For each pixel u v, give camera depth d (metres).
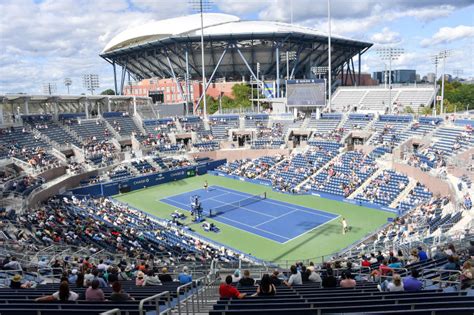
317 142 72.25
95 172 62.59
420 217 38.62
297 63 124.25
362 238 39.53
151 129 83.31
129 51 124.38
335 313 9.34
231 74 133.25
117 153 69.81
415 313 8.66
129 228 39.50
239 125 86.25
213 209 51.59
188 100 113.56
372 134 68.69
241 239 40.94
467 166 45.88
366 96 95.19
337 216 46.91
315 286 14.58
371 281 16.59
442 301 10.65
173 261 28.17
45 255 24.23
